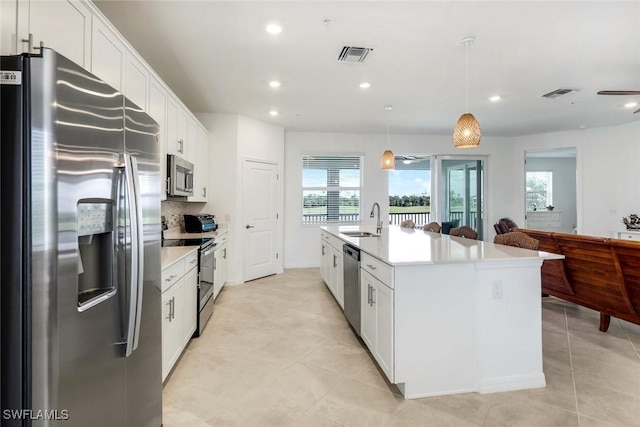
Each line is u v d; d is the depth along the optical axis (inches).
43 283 35.9
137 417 57.4
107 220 48.0
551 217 350.3
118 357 50.0
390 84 151.3
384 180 265.1
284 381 91.3
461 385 86.6
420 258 87.0
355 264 117.8
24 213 35.6
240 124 204.1
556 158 382.3
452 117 211.5
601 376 93.6
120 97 50.6
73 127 39.5
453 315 86.2
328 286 176.9
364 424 73.6
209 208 199.5
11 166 35.5
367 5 90.3
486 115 207.0
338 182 261.6
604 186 238.7
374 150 263.6
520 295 89.3
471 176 280.8
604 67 132.4
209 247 137.7
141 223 52.7
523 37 107.9
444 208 276.7
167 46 113.7
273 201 229.8
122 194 50.3
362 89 158.2
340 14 94.5
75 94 39.9
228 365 100.2
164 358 85.8
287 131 250.7
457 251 98.4
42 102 35.8
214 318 141.3
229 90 159.2
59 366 37.4
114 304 48.5
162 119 118.7
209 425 73.1
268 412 77.7
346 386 88.9
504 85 153.3
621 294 115.6
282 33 105.3
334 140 258.1
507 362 88.6
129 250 51.3
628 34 105.8
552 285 146.4
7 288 35.6
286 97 169.8
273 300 167.6
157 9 91.6
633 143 226.1
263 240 221.8
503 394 85.8
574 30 103.3
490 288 87.9
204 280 128.6
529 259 88.0
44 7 53.9
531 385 88.8
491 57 123.0
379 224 171.8
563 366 99.3
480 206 282.0
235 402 81.6
